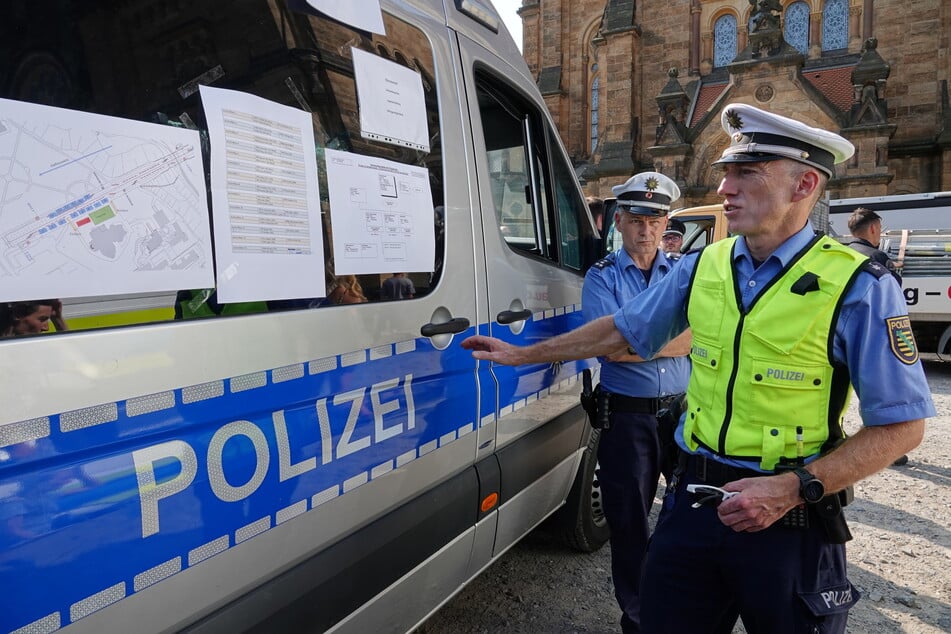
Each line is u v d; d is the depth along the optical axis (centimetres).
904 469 546
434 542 204
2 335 100
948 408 754
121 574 114
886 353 147
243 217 140
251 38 147
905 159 2119
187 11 133
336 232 165
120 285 117
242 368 136
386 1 192
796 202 160
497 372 237
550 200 298
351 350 166
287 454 146
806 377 156
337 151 167
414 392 190
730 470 166
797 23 2295
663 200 270
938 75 2105
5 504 99
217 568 132
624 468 269
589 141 2745
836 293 152
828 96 2127
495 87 261
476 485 223
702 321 174
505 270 245
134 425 116
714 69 2447
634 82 2503
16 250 103
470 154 229
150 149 123
